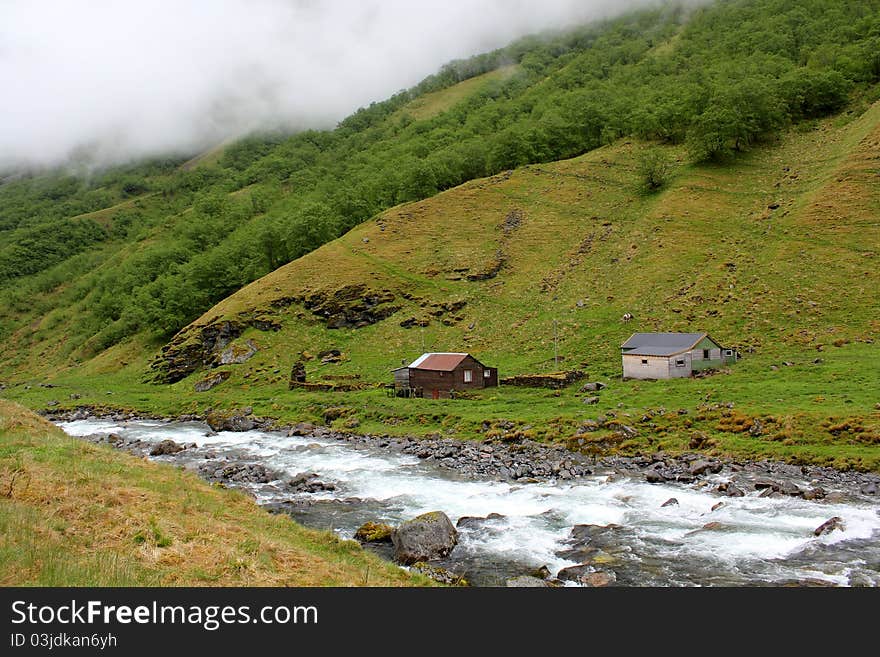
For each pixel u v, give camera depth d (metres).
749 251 98.81
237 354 104.00
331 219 154.38
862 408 46.09
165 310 136.38
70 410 93.38
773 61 198.25
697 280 94.31
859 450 39.97
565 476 41.56
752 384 58.81
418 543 27.14
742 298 85.50
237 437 65.75
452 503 36.81
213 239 199.75
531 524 32.09
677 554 26.95
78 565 16.98
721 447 43.78
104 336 148.38
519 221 138.12
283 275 125.94
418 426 60.91
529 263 119.69
